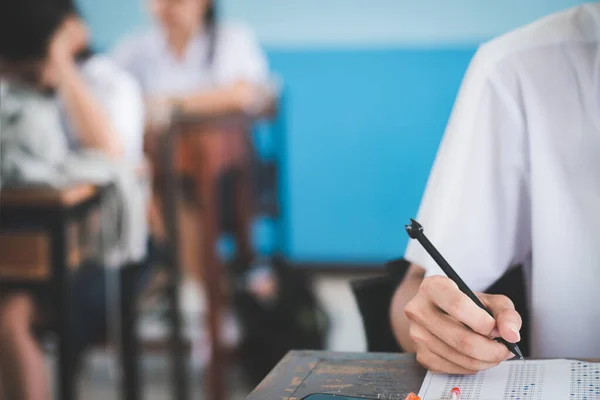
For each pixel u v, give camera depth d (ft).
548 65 3.57
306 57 14.99
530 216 3.71
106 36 15.38
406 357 3.19
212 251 10.09
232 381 10.50
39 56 8.28
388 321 3.86
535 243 3.63
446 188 3.64
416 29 14.65
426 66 14.74
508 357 2.89
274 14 14.96
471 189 3.62
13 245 6.91
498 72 3.63
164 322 10.96
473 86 3.69
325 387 2.89
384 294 3.89
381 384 2.91
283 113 15.15
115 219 7.76
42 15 8.23
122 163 8.02
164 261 9.67
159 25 12.96
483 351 2.85
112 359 10.87
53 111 7.82
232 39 13.07
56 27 8.43
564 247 3.57
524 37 3.67
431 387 2.87
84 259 7.52
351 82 14.96
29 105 7.50
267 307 10.32
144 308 11.14
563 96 3.54
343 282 14.76
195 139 10.06
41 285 6.97
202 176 10.08
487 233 3.61
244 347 10.28
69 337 7.05
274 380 2.97
